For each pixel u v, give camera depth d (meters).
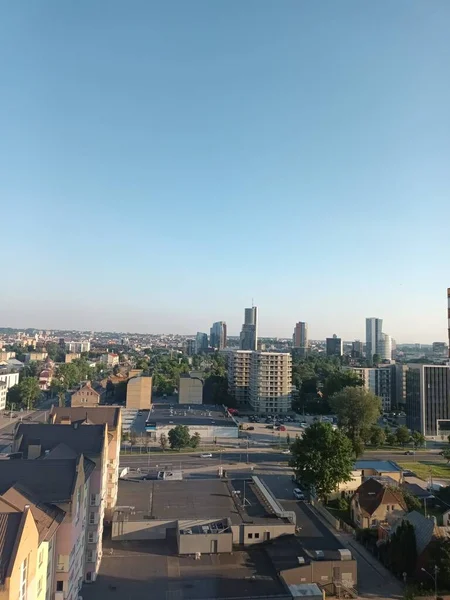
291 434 164.50
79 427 74.50
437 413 168.88
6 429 161.25
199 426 152.88
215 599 54.19
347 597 59.94
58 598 46.47
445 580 59.69
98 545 61.50
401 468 117.62
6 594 31.59
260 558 65.00
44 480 50.81
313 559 62.88
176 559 64.50
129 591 56.12
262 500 81.56
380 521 80.81
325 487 88.62
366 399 147.12
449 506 92.00
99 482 62.88
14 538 34.84
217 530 68.12
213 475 114.12
